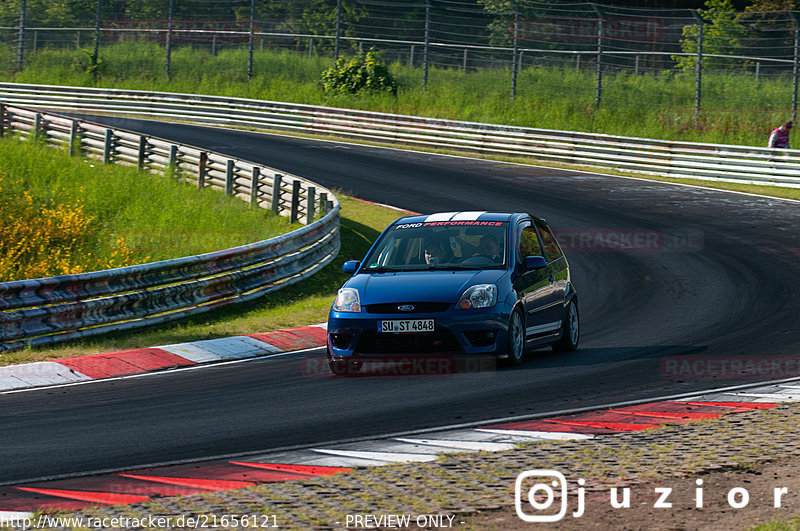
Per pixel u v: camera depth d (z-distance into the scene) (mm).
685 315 46062
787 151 93750
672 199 87188
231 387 31656
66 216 70688
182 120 142625
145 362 36500
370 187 92500
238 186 83125
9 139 102250
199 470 21000
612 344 39312
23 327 40594
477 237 35719
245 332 43312
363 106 140250
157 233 71375
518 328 33781
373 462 21219
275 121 135125
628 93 135375
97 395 30766
